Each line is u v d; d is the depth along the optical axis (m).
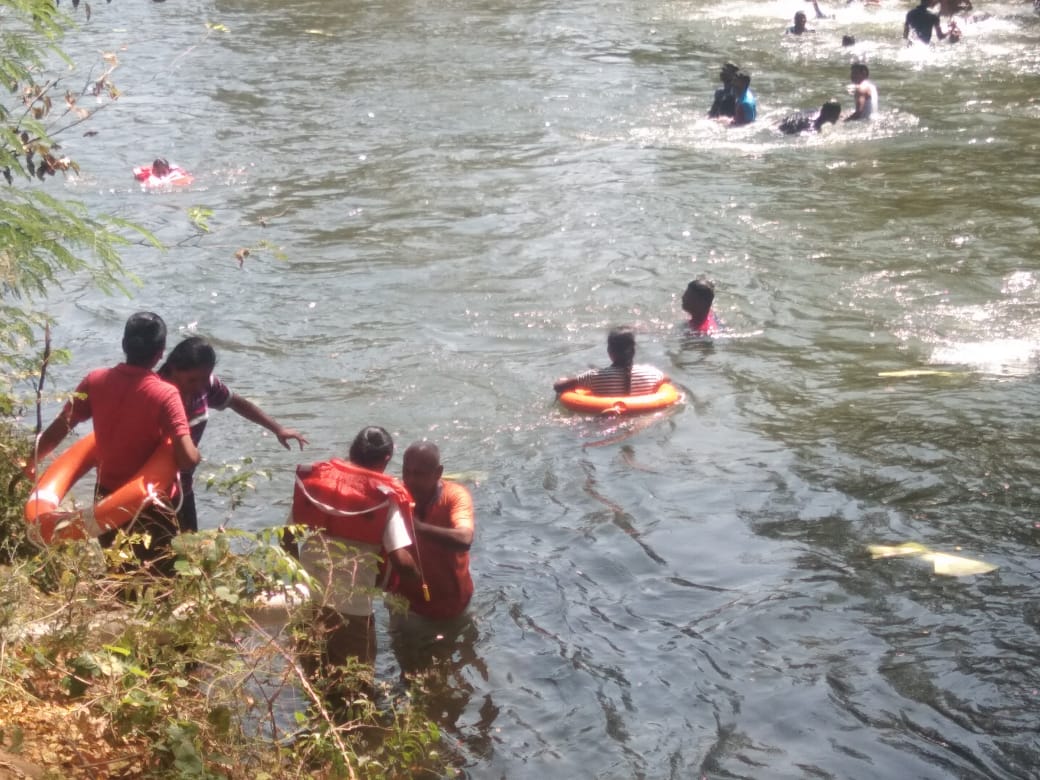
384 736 5.63
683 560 7.27
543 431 9.16
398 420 9.37
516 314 11.66
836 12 29.98
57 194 15.77
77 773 4.46
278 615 5.95
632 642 6.45
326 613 6.03
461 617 6.70
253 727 5.35
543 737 5.71
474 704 5.96
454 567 6.61
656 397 9.48
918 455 8.50
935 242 13.48
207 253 13.46
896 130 18.55
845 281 12.38
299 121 19.75
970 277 12.41
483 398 9.76
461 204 15.29
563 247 13.58
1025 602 6.68
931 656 6.23
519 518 7.83
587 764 5.51
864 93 19.05
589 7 31.05
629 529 7.65
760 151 17.61
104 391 6.28
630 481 8.30
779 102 20.66
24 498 6.57
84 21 29.41
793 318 11.45
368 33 27.75
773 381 10.00
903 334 11.01
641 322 11.43
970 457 8.45
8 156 6.87
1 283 6.56
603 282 12.47
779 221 14.32
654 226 14.22
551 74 23.00
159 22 29.44
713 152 17.59
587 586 7.02
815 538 7.47
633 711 5.89
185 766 4.40
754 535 7.54
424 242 13.84
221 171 16.92
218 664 5.04
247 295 12.20
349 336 11.13
